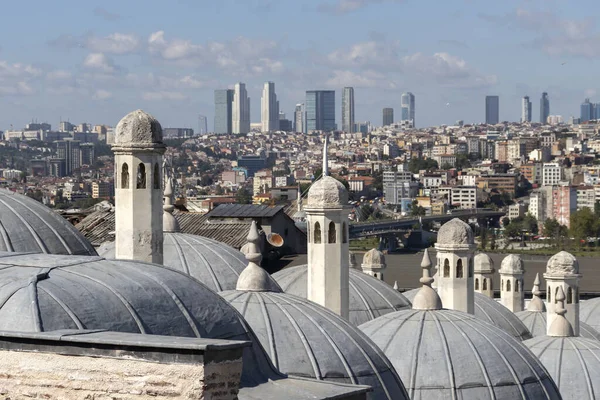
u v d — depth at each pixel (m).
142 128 38.78
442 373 43.19
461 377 43.16
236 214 89.00
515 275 77.75
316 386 27.91
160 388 20.98
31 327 23.64
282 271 56.06
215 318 27.41
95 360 21.53
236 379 21.34
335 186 45.66
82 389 21.52
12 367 22.02
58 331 22.59
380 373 36.66
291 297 38.91
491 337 44.91
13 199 41.59
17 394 21.91
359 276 56.09
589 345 53.91
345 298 45.91
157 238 39.12
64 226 41.59
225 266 53.25
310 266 45.94
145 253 38.75
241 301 37.97
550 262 61.06
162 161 39.53
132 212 38.59
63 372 21.70
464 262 54.41
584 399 51.44
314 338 36.62
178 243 53.94
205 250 53.88
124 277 26.94
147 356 21.23
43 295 24.66
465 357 43.72
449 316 45.66
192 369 20.83
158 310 26.09
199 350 20.83
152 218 38.91
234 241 81.50
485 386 43.12
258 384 27.56
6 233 39.66
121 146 38.59
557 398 44.81
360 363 36.50
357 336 37.75
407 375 43.22
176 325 26.14
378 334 45.00
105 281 26.33
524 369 44.25
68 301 24.72
